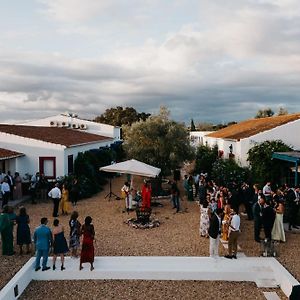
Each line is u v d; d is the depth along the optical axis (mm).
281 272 11109
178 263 12172
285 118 30641
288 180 23297
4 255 12953
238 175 24594
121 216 19219
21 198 23562
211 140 39375
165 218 18844
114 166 21266
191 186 24516
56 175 26172
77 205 22328
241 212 19969
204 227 15195
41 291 10719
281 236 14383
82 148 32000
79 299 10164
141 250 13523
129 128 33281
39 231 11555
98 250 13516
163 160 31656
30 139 26078
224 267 11844
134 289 10820
